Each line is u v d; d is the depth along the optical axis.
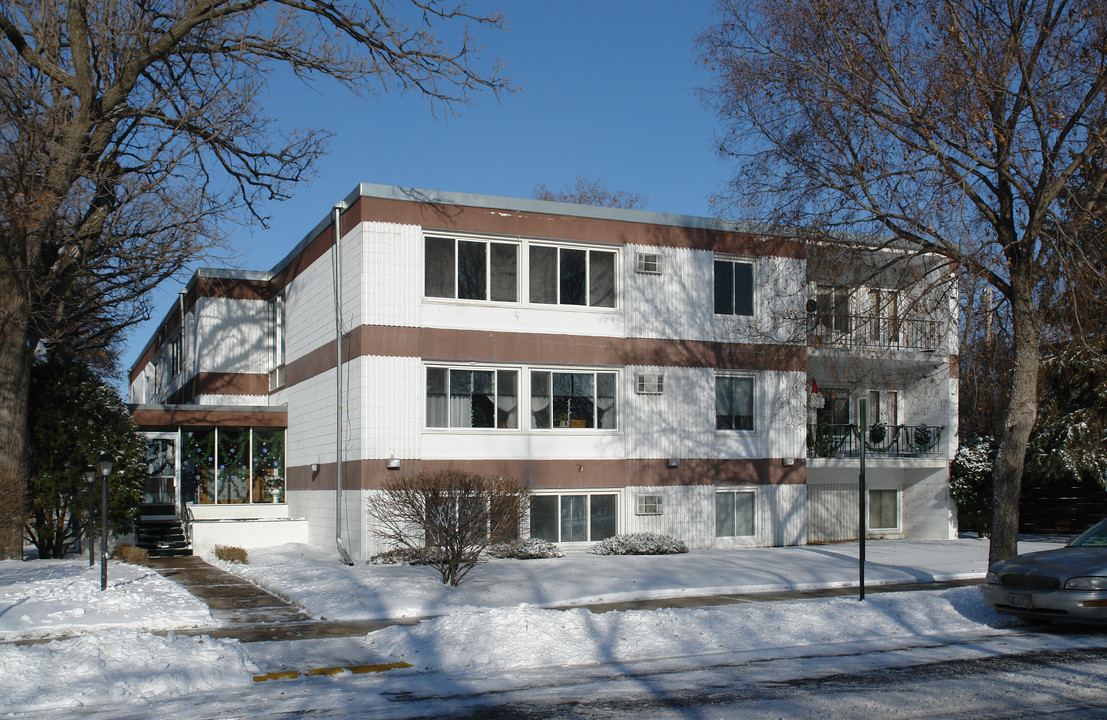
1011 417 15.84
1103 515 28.69
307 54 20.62
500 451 21.47
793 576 17.52
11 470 19.36
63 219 20.62
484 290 21.59
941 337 18.36
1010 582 12.21
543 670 10.03
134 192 20.84
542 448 21.86
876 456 26.22
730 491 23.91
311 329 24.17
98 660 9.47
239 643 10.88
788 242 20.48
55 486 20.38
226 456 26.92
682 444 23.23
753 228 19.02
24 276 19.20
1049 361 25.53
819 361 25.33
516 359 21.69
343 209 21.80
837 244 18.06
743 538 23.84
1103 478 26.48
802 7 16.50
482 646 10.70
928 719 7.76
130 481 21.56
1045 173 15.26
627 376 22.72
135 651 9.82
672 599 15.39
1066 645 11.19
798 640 11.65
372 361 20.38
